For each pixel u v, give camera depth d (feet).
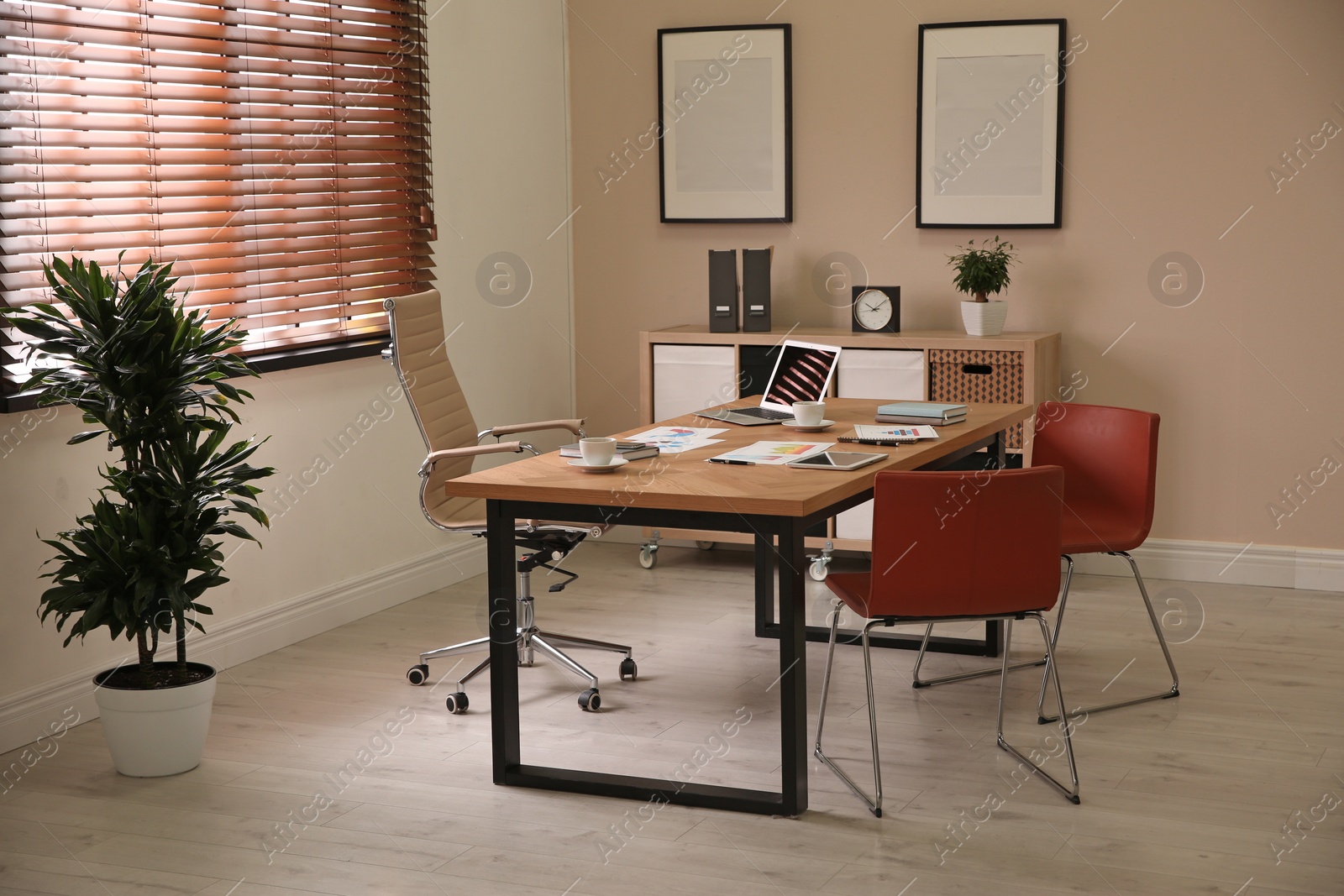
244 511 11.76
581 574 18.15
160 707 11.26
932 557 10.16
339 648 15.11
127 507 11.25
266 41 14.37
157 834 10.25
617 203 20.06
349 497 16.16
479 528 13.47
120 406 10.76
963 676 13.52
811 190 18.90
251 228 14.57
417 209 16.83
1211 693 13.00
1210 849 9.59
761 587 15.10
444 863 9.64
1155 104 16.93
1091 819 10.15
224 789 11.12
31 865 9.73
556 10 19.76
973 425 13.20
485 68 18.20
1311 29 16.08
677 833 10.09
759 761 11.45
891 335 17.60
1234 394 16.98
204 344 11.44
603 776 11.03
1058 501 10.34
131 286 11.01
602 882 9.29
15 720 12.12
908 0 18.02
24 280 12.03
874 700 11.76
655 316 20.07
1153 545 17.52
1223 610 15.89
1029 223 17.71
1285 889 8.96
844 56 18.47
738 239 19.40
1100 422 13.44
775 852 9.69
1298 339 16.60
